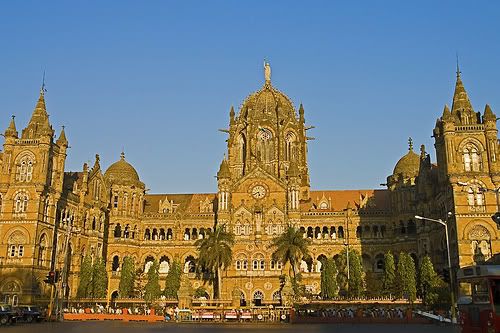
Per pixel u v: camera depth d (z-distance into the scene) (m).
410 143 133.88
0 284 101.06
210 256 111.62
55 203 109.69
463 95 106.69
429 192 112.62
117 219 129.75
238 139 143.75
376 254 123.38
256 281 121.69
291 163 128.62
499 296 40.28
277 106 144.12
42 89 116.50
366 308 94.50
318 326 72.75
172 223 132.88
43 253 106.06
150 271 113.62
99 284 112.12
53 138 110.56
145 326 70.00
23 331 55.91
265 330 61.12
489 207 96.25
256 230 125.19
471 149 100.44
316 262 124.75
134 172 137.50
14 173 106.88
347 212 126.31
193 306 105.94
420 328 66.06
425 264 95.62
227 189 127.38
